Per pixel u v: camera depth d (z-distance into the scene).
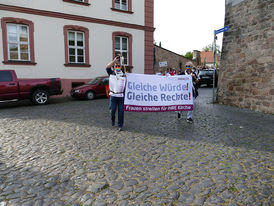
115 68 5.46
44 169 3.27
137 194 2.59
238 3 9.12
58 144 4.41
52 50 12.95
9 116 7.32
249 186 2.75
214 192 2.62
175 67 27.77
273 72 7.63
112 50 14.98
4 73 9.38
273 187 2.72
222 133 5.20
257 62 8.28
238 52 9.19
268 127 5.79
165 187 2.74
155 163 3.46
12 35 12.04
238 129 5.57
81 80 14.03
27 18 12.10
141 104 5.78
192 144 4.39
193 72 6.76
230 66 9.66
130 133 5.21
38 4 12.37
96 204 2.40
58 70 13.23
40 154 3.87
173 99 6.10
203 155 3.79
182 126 5.89
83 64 13.95
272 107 7.71
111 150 4.05
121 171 3.19
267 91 7.89
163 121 6.53
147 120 6.68
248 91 8.75
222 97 10.16
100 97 13.15
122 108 5.47
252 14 8.44
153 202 2.43
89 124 6.12
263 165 3.37
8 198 2.52
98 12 14.23
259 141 4.57
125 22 15.27
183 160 3.58
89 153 3.91
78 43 13.97
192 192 2.62
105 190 2.68
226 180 2.90
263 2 7.95
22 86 9.62
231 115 7.45
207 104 10.12
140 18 15.86
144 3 15.94
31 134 5.13
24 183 2.86
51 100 11.84
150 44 16.56
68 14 13.17
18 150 4.08
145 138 4.80
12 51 12.11
